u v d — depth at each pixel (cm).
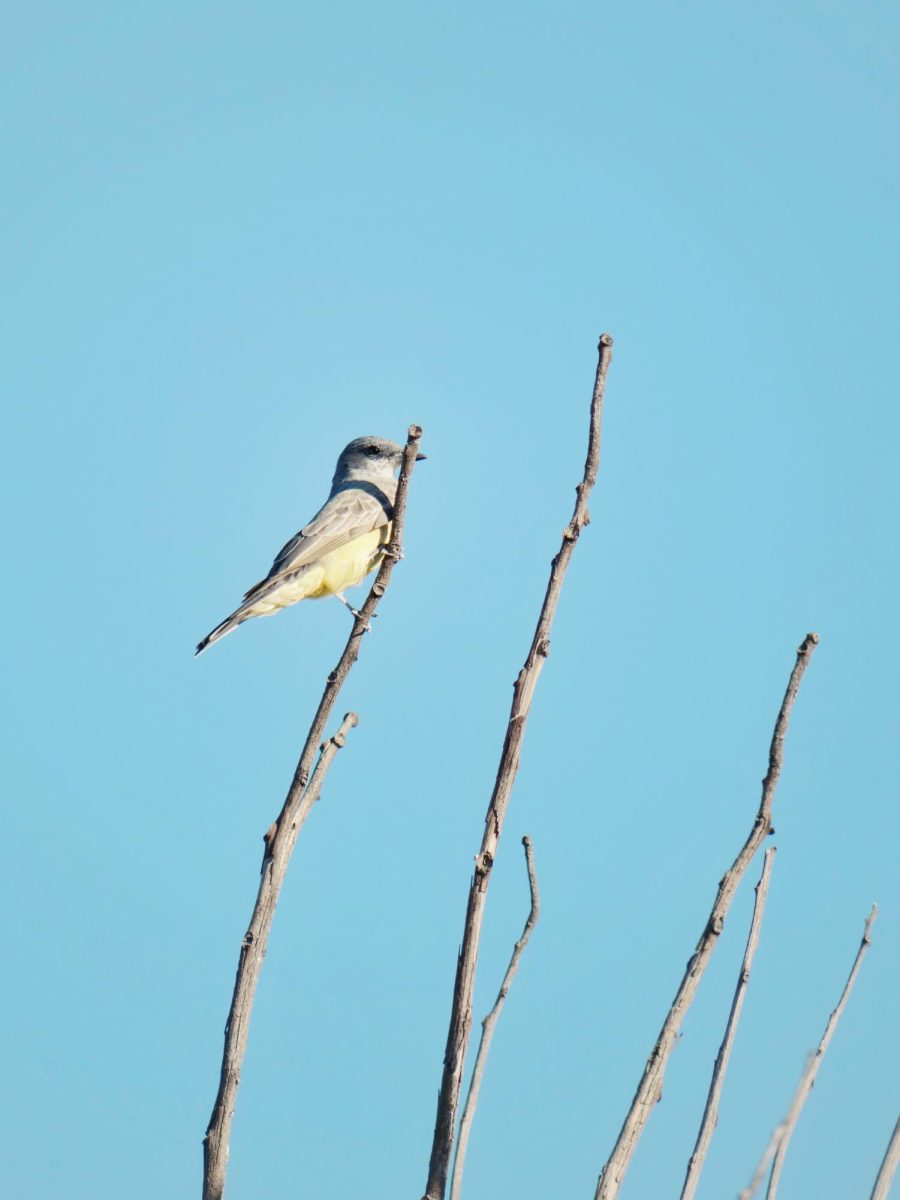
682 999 898
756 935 957
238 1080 934
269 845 995
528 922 996
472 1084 923
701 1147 886
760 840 923
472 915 894
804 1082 906
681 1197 868
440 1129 865
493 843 906
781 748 931
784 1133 887
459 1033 877
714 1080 911
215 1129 920
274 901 977
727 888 915
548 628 949
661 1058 888
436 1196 850
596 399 988
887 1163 880
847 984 948
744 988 940
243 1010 945
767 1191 880
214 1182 912
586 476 976
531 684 938
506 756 924
